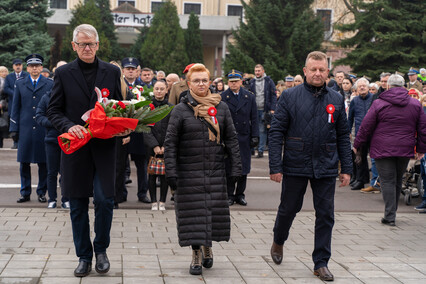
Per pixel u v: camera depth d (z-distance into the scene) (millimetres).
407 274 5891
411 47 29469
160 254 6371
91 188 5406
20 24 30922
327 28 38094
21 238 6836
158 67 40250
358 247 7141
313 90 5844
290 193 5910
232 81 9469
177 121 5812
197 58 42406
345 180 5922
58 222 7750
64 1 48438
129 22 43281
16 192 9914
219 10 49406
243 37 33656
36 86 9047
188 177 5809
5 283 5105
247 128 9547
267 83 15969
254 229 7895
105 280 5301
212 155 5848
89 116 5160
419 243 7441
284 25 33500
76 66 5406
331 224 5789
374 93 12117
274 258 6152
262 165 14648
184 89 9500
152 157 8891
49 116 5355
